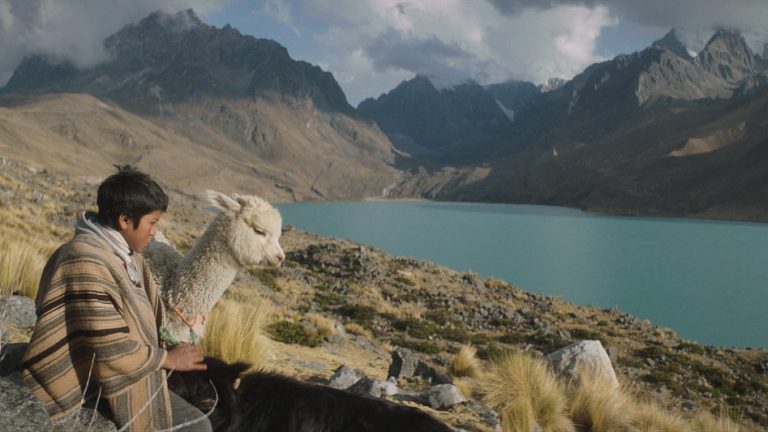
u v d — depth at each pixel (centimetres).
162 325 270
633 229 17062
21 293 654
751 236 15050
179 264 438
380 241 11831
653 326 3028
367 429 215
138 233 242
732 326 4788
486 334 2527
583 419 845
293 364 916
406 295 3053
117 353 213
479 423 634
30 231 1861
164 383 222
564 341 2445
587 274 7562
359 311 2470
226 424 223
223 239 425
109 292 221
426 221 19288
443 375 1030
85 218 237
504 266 8175
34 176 3869
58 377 215
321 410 219
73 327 217
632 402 1038
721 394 1995
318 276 3184
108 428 215
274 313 1698
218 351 729
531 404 774
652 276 7481
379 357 1606
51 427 208
